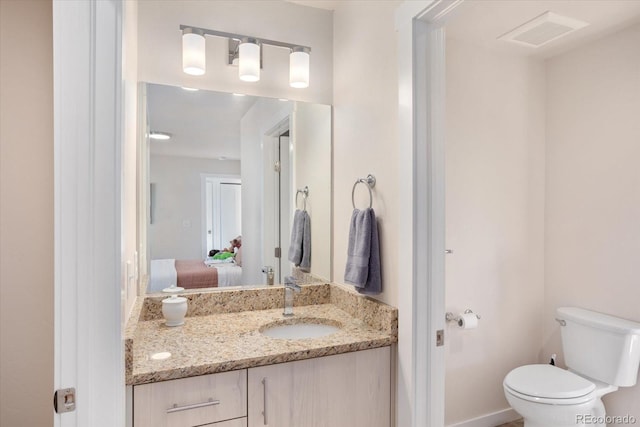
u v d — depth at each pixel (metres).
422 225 1.33
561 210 2.41
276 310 1.86
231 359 1.19
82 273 0.91
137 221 1.71
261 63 1.93
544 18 1.92
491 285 2.32
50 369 1.24
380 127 1.58
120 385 0.95
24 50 1.24
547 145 2.49
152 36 1.72
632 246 2.04
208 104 1.84
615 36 2.10
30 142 1.24
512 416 2.38
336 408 1.34
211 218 1.86
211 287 1.84
